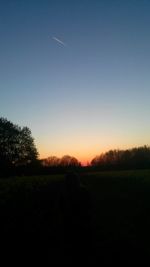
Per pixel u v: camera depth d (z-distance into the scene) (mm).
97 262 7047
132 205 16891
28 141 83250
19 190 21109
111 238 9555
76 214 6848
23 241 9406
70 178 7004
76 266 6824
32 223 11953
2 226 11156
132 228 11195
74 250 6926
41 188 22969
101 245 8570
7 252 8383
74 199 6852
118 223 12148
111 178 34719
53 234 10172
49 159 98438
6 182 29531
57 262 7191
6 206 14805
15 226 11312
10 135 80812
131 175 37094
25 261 7574
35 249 8539
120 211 15109
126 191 22859
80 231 6848
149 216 13336
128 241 9188
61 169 78812
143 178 31016
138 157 89812
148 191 21297
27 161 81688
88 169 80875
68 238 6992
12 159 79188
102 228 11172
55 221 12406
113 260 7215
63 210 6988
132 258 7383
